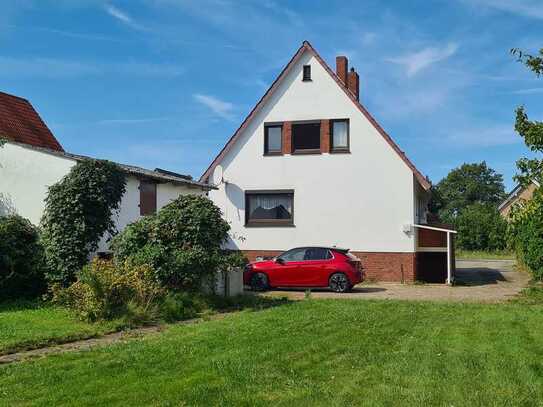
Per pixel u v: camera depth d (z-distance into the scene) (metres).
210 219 15.34
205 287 15.59
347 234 24.56
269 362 8.25
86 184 16.31
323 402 6.38
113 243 15.13
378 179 24.33
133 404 6.33
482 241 56.78
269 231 25.52
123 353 8.93
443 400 6.48
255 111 25.80
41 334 10.44
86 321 11.88
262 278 20.47
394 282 23.84
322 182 24.98
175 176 26.30
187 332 11.04
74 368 7.96
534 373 7.66
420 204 29.30
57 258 15.84
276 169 25.53
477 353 8.93
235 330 11.12
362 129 24.59
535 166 11.09
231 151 26.12
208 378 7.38
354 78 29.11
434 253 25.03
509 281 24.73
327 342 9.83
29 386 7.05
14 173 19.25
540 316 13.16
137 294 12.79
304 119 25.28
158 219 15.09
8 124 26.36
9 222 16.08
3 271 15.07
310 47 25.23
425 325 11.82
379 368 7.98
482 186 96.44
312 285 19.97
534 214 11.34
